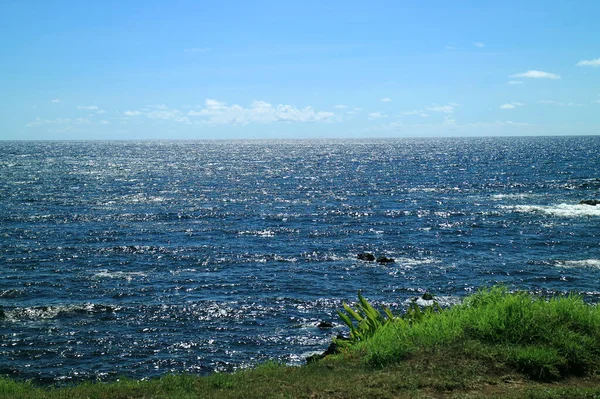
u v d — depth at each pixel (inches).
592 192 2923.2
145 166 5324.8
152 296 1168.2
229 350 879.7
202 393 328.8
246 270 1389.0
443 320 397.4
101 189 3196.4
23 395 362.6
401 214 2273.6
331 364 372.2
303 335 946.1
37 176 4010.8
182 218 2190.0
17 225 1983.3
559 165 4862.2
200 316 1044.5
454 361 337.1
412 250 1614.2
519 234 1825.8
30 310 1066.1
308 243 1718.8
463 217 2174.0
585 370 329.4
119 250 1604.3
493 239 1755.7
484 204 2536.9
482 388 307.1
